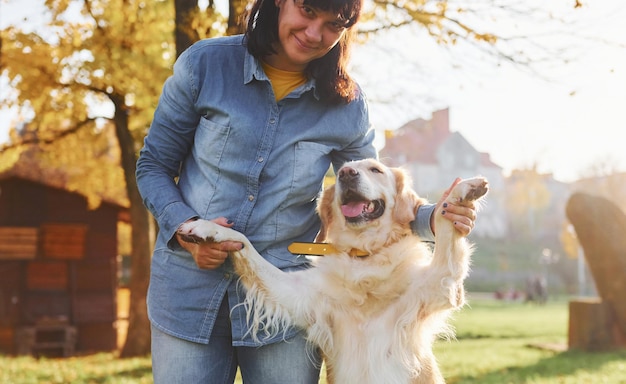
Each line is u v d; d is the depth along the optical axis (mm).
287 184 2820
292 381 2934
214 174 2766
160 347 2785
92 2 9258
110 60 8805
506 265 57719
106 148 12461
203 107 2748
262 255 2908
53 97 10305
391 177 3438
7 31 9508
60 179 19703
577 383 7734
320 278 3240
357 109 3021
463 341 13484
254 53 2762
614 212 11508
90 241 16125
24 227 15609
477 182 2799
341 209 3336
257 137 2756
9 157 11992
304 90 2840
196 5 6418
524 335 15344
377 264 3283
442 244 3008
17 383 8461
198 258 2670
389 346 3191
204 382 2785
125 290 24969
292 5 2631
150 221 12180
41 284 15562
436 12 6820
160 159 2850
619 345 11180
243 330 2826
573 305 11664
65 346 15203
